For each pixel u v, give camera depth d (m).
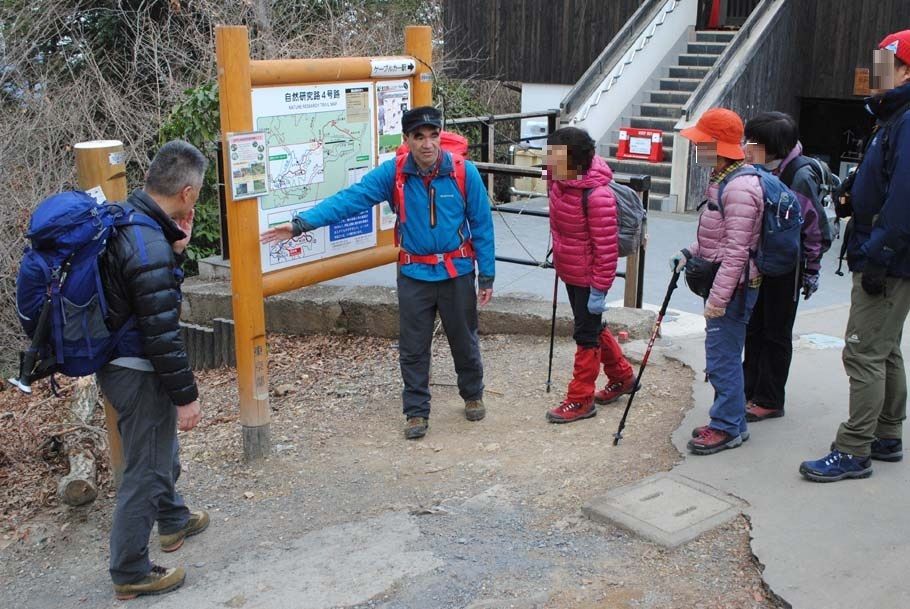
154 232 3.22
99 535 4.18
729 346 4.10
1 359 9.70
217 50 4.11
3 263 9.90
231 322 6.96
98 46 14.30
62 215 3.10
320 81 4.61
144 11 14.08
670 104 13.66
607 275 4.46
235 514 4.11
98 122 12.72
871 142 3.57
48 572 3.87
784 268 4.02
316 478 4.42
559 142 4.33
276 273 4.62
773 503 3.67
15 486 4.82
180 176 3.33
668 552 3.40
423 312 4.70
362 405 5.43
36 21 12.48
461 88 14.70
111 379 3.29
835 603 2.98
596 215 4.36
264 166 4.33
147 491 3.39
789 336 4.43
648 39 14.02
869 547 3.30
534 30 15.93
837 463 3.83
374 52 13.43
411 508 4.00
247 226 4.33
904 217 3.36
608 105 13.49
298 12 14.66
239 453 4.81
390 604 3.22
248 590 3.42
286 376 6.20
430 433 4.87
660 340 5.91
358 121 4.90
